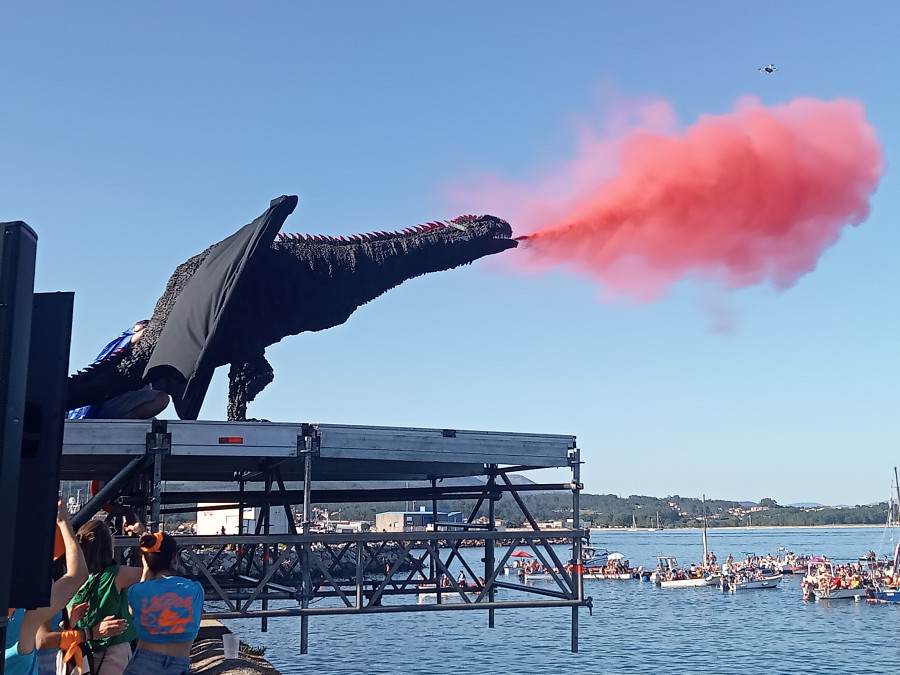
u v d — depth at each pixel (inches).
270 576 570.6
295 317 669.9
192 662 412.5
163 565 267.6
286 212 598.2
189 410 605.9
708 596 3567.9
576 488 639.1
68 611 265.7
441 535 601.0
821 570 3934.5
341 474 847.7
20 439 156.5
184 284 681.0
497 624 2647.6
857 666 1934.1
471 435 606.2
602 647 2177.7
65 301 175.9
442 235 725.9
